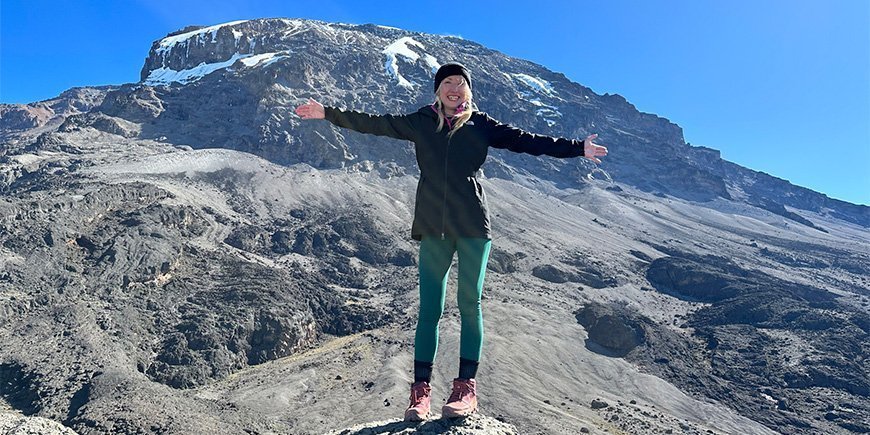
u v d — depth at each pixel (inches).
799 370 5036.9
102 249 4849.9
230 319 4429.1
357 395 3481.8
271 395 3415.4
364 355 4210.1
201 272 5305.1
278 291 5073.8
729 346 5516.7
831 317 6067.9
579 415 3489.2
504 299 5748.0
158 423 2354.8
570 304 5954.7
